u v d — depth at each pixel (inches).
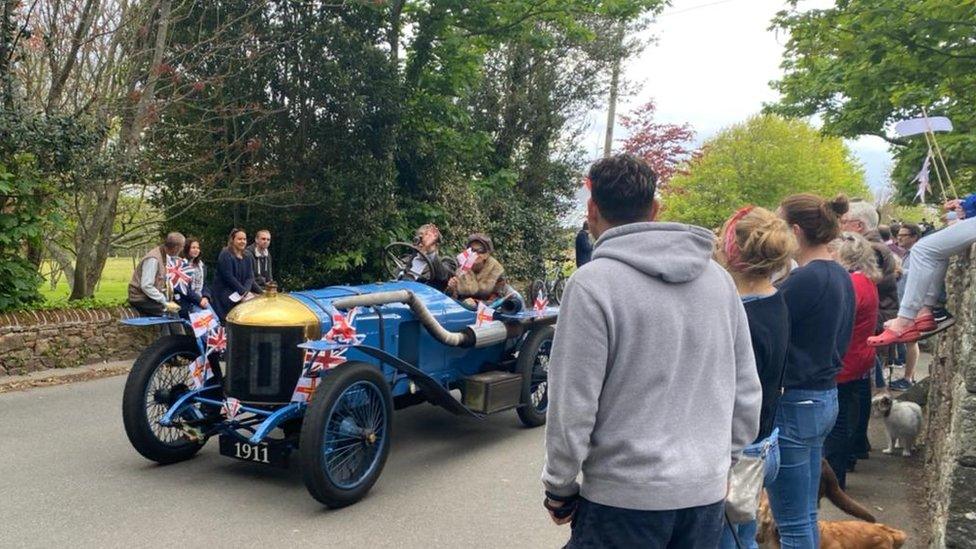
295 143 515.5
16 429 255.0
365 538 172.9
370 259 556.1
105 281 958.4
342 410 193.5
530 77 808.3
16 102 361.4
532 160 828.6
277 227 530.0
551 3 575.5
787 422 127.4
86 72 443.5
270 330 198.7
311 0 501.4
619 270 85.6
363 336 193.0
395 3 550.6
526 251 762.8
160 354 215.2
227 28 469.4
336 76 494.3
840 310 128.6
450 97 639.8
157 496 195.3
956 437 130.8
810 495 129.0
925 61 367.6
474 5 560.1
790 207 135.7
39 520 177.6
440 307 248.4
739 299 95.4
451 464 229.3
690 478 83.4
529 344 265.4
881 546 145.3
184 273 256.2
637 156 93.7
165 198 498.6
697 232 88.8
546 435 85.9
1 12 358.9
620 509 83.7
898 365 391.5
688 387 86.2
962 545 127.3
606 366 84.4
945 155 430.9
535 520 186.4
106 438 246.2
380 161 530.0
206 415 221.3
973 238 163.5
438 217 611.2
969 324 133.6
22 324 339.9
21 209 367.2
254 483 207.3
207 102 482.9
